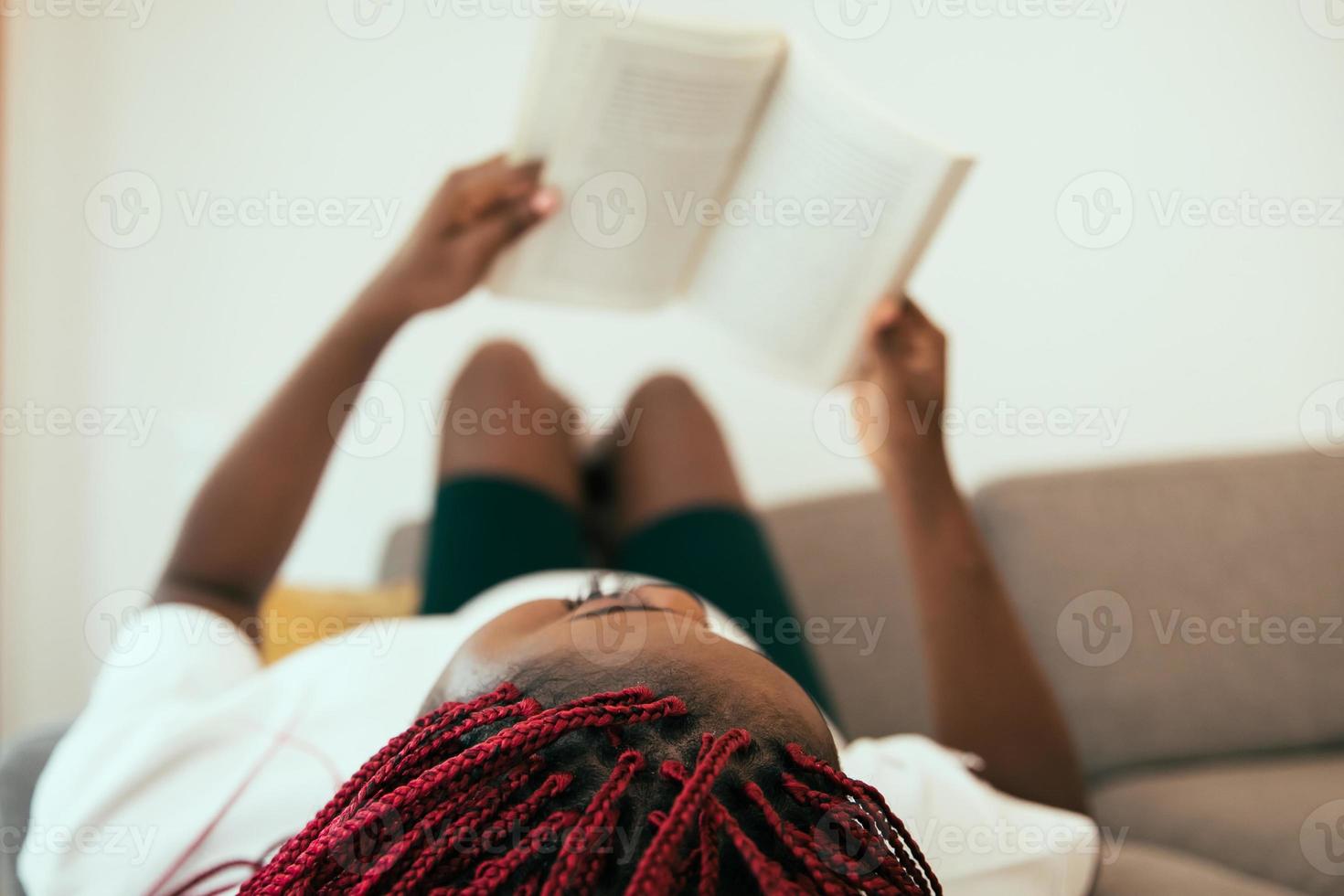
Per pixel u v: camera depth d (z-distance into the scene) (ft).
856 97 3.20
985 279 7.16
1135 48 6.89
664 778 1.35
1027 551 5.14
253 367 7.65
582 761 1.37
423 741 1.43
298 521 3.50
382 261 7.54
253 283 7.61
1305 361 6.95
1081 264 7.06
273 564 3.47
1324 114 6.87
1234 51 6.85
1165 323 7.02
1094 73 6.93
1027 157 7.05
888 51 7.11
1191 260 6.97
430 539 4.12
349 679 2.68
